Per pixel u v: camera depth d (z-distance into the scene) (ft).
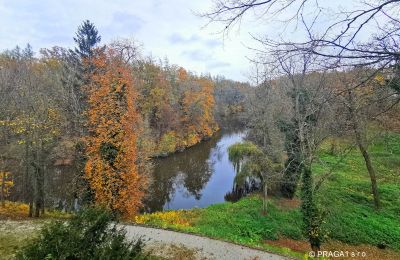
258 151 86.79
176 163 150.71
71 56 116.67
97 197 67.36
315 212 54.03
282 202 82.33
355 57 10.83
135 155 71.97
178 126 187.93
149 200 101.81
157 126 172.86
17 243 40.78
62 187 90.07
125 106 69.10
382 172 100.48
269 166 79.41
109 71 70.28
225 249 44.80
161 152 159.53
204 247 44.96
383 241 61.67
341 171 99.91
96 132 70.18
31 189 63.21
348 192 83.41
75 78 103.45
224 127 259.80
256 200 84.69
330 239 62.39
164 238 47.34
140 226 52.16
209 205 88.58
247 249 45.52
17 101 84.28
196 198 104.58
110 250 20.24
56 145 85.30
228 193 108.06
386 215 72.13
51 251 18.88
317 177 89.25
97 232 21.65
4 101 83.30
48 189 83.97
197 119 201.57
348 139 70.28
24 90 84.07
